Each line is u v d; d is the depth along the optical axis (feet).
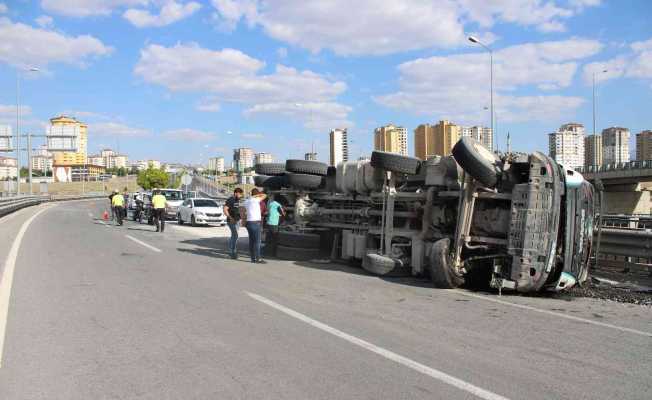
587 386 16.31
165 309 26.00
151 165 337.52
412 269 37.22
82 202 247.50
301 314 25.21
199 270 39.19
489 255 32.81
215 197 140.77
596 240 39.75
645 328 23.70
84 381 16.46
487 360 18.70
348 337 21.30
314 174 47.44
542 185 30.96
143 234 72.43
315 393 15.55
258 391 15.69
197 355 18.95
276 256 49.26
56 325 22.82
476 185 33.71
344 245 44.06
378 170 41.39
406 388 15.97
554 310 27.35
